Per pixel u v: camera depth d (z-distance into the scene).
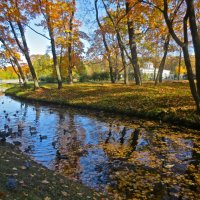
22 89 40.72
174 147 11.17
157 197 7.07
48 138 13.19
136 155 10.34
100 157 10.20
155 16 23.58
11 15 32.16
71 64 45.44
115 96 22.91
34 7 30.59
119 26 30.27
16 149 10.90
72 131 14.71
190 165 9.20
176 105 17.06
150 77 91.44
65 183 7.03
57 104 26.02
